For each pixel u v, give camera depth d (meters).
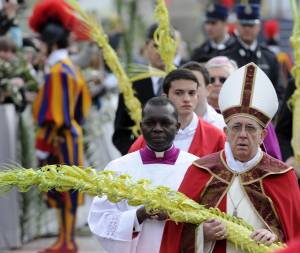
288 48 44.34
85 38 26.02
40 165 25.92
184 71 18.16
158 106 16.69
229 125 15.70
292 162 21.05
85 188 15.45
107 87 29.39
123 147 22.14
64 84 25.55
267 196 15.57
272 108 15.66
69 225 26.30
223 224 15.34
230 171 15.70
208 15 28.33
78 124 26.05
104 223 16.45
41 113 25.56
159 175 16.69
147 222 16.41
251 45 26.08
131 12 33.12
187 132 18.11
